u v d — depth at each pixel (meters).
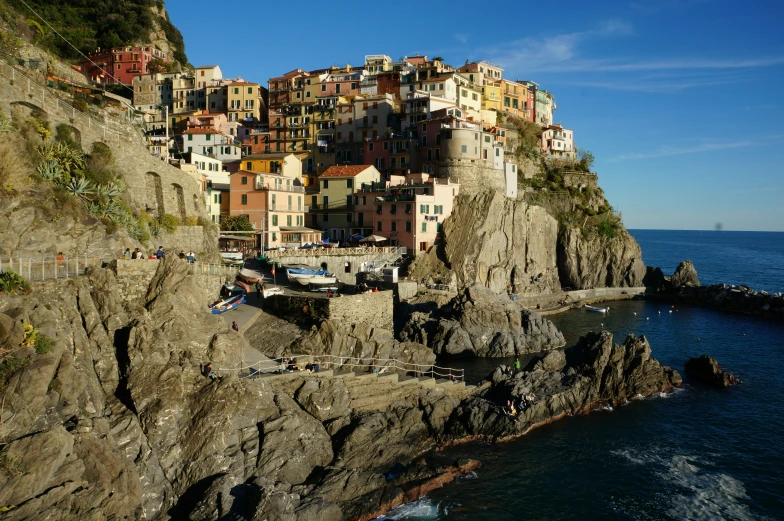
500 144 126.19
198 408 42.44
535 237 118.94
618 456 50.66
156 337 45.38
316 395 48.88
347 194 118.50
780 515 42.50
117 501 34.19
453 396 56.78
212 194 106.81
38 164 54.38
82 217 55.12
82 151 61.72
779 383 69.62
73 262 50.53
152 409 41.12
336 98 147.38
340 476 42.38
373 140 134.88
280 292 70.50
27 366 35.50
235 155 134.25
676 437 54.38
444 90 139.62
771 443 53.59
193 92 174.38
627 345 65.38
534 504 43.44
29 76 65.38
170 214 74.94
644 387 63.53
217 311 64.06
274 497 36.72
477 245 107.62
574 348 67.62
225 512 36.75
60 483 32.16
